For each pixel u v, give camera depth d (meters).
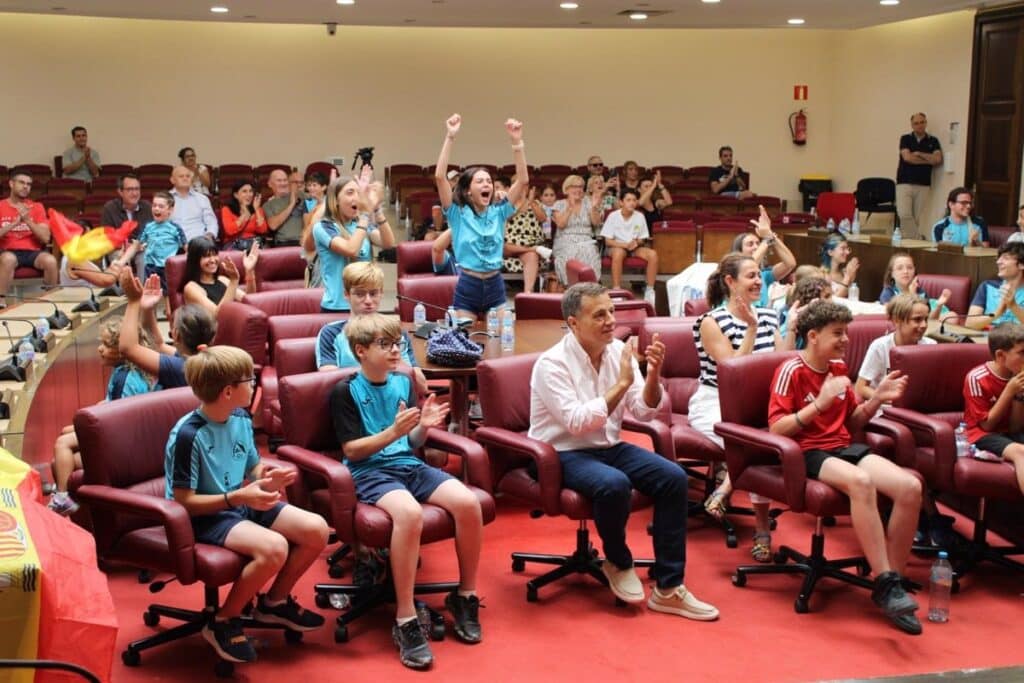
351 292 4.73
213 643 3.51
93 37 15.30
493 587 4.29
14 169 14.36
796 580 4.43
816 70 16.83
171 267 7.53
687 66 16.69
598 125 16.67
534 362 4.47
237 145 15.95
